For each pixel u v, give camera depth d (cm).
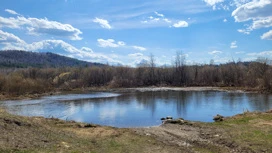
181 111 3675
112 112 3666
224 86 8912
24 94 6444
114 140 1653
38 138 1348
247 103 4450
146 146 1542
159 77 10675
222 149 1519
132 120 3014
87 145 1427
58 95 6606
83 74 11062
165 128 2214
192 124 2356
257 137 1720
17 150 1084
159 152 1414
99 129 2041
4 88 6500
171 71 10844
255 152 1422
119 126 2641
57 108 4147
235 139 1694
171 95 6153
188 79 10475
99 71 11269
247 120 2391
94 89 8800
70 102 4997
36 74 10906
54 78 10706
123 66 12369
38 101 5188
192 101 4856
